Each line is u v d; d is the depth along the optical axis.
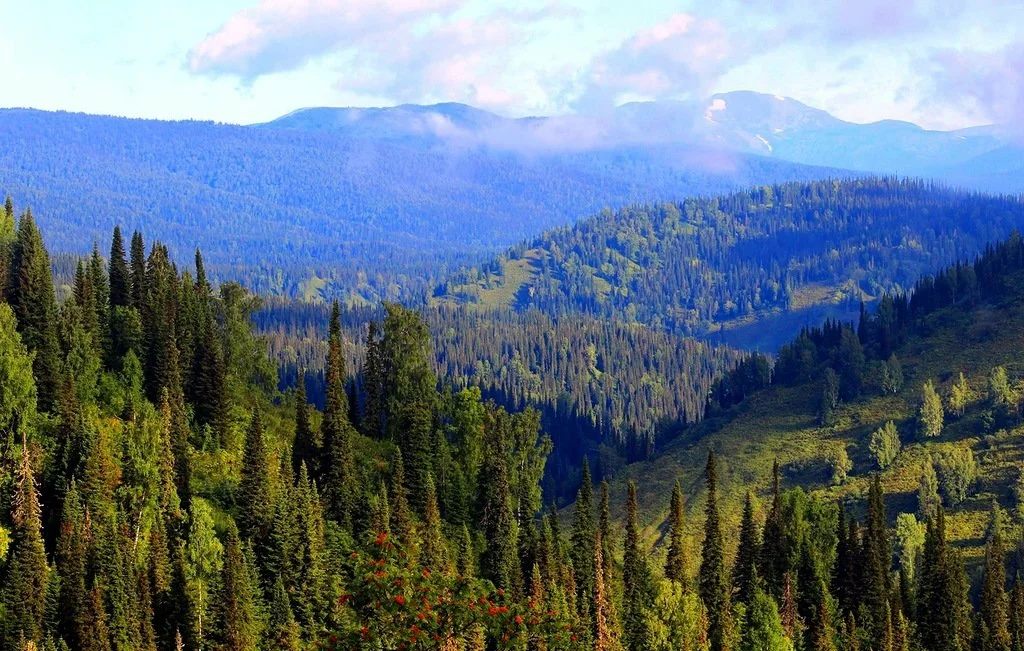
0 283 151.00
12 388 134.50
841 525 171.00
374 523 140.75
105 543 121.94
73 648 116.69
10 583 117.00
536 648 61.12
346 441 155.12
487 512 157.62
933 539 166.50
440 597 53.22
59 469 132.62
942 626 159.88
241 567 124.06
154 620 122.81
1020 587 165.62
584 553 156.12
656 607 147.50
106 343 161.50
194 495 140.88
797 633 154.12
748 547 166.38
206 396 159.00
